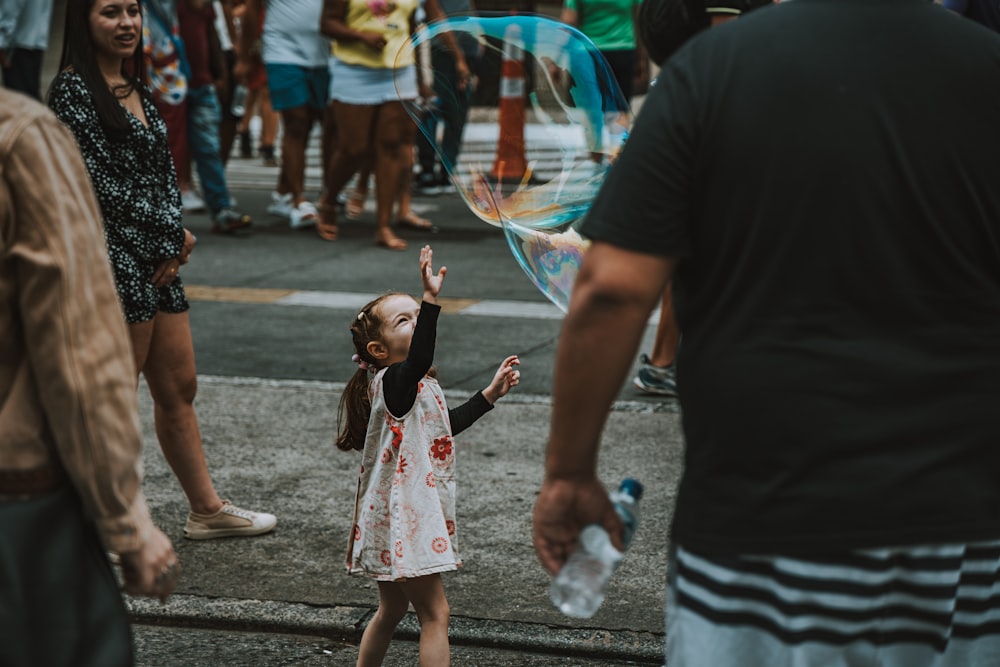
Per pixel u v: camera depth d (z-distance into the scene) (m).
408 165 13.26
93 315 2.65
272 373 8.24
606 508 2.68
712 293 2.52
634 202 2.48
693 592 2.54
